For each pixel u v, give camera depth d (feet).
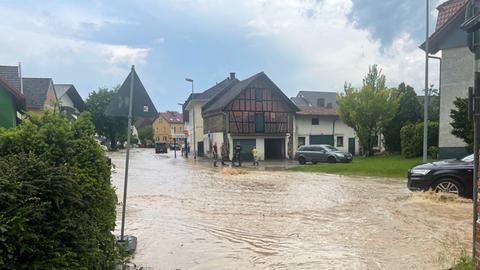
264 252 21.56
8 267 9.05
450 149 66.64
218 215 32.22
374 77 119.24
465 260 16.55
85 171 14.52
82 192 11.78
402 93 123.65
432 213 31.14
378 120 118.93
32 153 11.62
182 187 52.31
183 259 20.42
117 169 86.84
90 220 12.38
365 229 26.50
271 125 134.00
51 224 10.21
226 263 19.72
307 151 106.63
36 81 117.70
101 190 14.83
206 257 20.74
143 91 23.16
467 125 55.16
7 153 13.91
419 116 123.95
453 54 66.18
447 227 26.48
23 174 10.17
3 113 61.26
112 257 15.48
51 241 10.02
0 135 14.23
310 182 58.44
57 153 14.65
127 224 28.66
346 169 77.15
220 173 75.66
